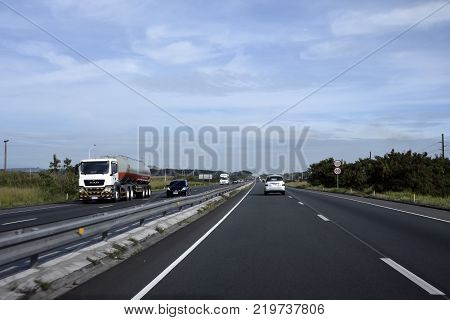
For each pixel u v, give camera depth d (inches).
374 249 484.1
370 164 2268.7
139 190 1739.7
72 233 394.9
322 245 512.7
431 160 2102.6
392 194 1747.0
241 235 604.4
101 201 1552.7
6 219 910.4
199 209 994.7
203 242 544.1
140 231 580.1
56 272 345.1
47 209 1190.3
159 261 423.5
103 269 388.2
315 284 329.4
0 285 302.2
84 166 1446.9
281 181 1812.3
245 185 3122.5
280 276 355.3
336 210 1019.9
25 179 2187.5
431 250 475.8
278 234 611.2
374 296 298.8
